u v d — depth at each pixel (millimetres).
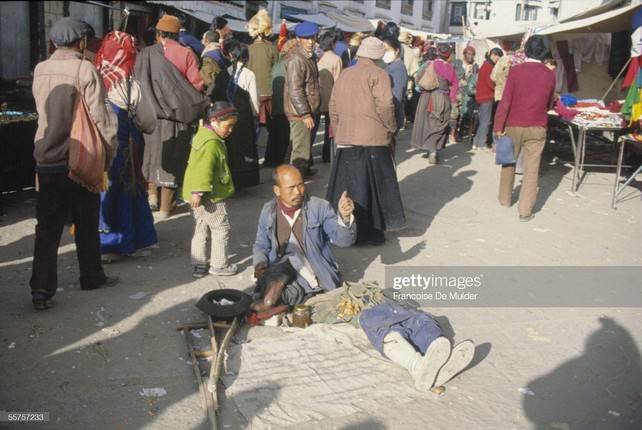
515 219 7215
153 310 4387
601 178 9602
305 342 3910
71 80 4055
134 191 5109
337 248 5906
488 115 11570
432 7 47969
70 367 3598
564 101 10109
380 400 3383
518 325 4465
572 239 6547
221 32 8461
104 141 4188
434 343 3398
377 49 5613
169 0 16656
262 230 4562
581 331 4406
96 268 4641
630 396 3596
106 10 14812
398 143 12125
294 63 7402
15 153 6715
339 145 5797
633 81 8477
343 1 34781
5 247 5512
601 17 10234
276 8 27719
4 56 11789
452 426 3215
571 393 3600
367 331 3807
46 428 3039
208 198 4793
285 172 4332
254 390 3395
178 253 5559
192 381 3525
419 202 7793
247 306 4160
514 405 3439
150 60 6129
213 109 4711
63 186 4219
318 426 3143
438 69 9797
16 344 3816
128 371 3588
